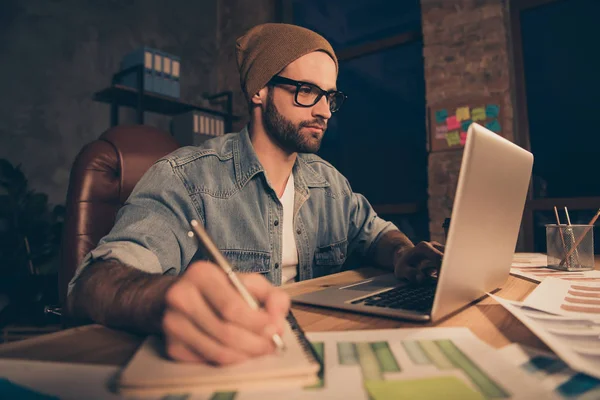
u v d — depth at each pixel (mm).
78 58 3039
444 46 2916
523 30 2877
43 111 2840
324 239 1241
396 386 322
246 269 1023
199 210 964
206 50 4008
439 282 490
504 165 587
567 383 329
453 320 541
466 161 485
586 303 610
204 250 396
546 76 2904
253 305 370
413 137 3457
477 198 526
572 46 2920
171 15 3711
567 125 2875
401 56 3516
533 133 2838
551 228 1023
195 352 351
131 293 477
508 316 561
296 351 381
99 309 496
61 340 466
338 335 469
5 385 334
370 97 3707
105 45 3205
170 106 3283
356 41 3656
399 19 3467
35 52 2820
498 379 335
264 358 362
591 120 2875
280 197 1172
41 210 2471
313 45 1061
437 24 2945
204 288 363
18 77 2734
